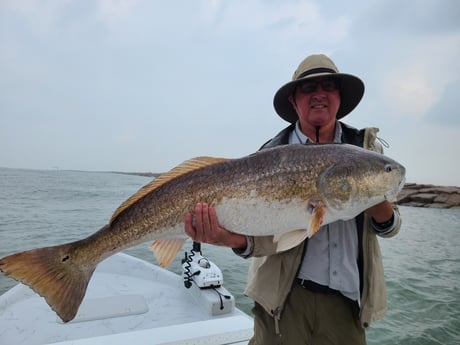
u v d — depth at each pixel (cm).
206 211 237
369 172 241
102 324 437
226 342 329
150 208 259
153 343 313
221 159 263
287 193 247
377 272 242
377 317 237
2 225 1716
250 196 249
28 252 239
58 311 240
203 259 548
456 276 1095
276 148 257
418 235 1905
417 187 4153
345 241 247
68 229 1667
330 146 255
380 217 240
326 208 244
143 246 1266
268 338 254
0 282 860
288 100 303
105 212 2306
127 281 590
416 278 1062
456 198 3722
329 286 243
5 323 436
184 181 257
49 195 3525
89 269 258
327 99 264
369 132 283
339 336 246
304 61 275
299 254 243
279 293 243
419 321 732
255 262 271
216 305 466
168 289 559
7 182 5928
